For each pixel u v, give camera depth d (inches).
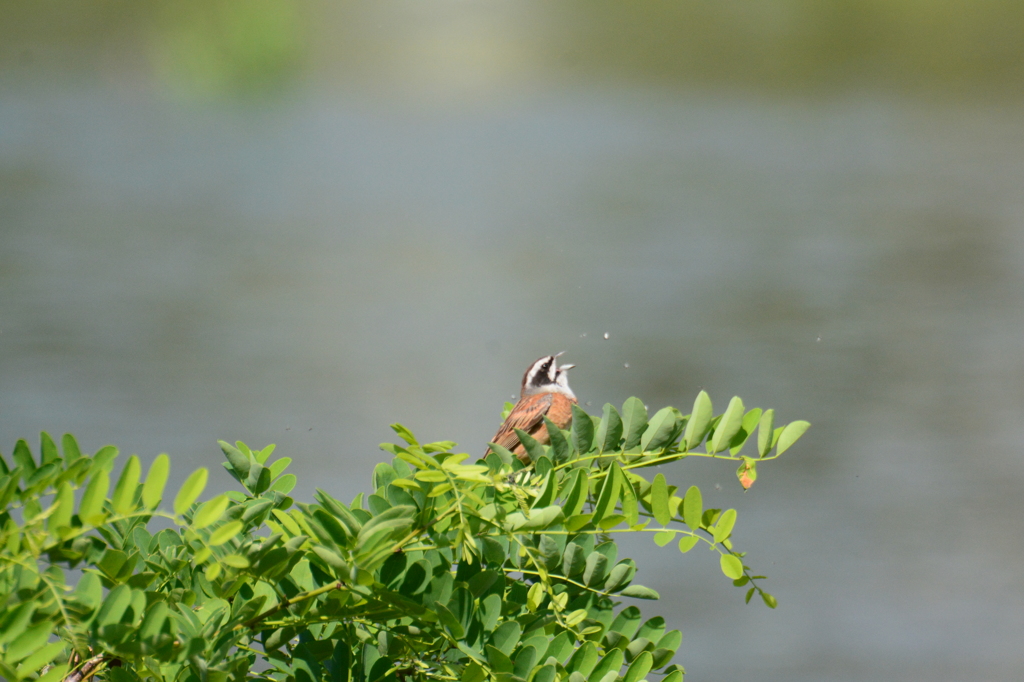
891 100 2807.6
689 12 3009.4
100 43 3014.3
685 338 1212.5
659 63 3014.3
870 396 1053.2
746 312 1315.2
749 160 2281.0
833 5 2962.6
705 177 2145.7
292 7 3061.0
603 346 1174.3
